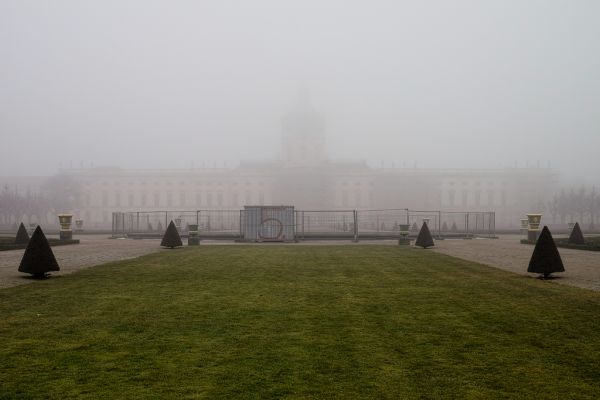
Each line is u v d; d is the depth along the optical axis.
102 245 39.75
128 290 16.77
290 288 17.17
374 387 8.19
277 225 45.53
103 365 9.17
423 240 36.34
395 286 17.58
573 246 34.84
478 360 9.48
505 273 21.05
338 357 9.63
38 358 9.55
